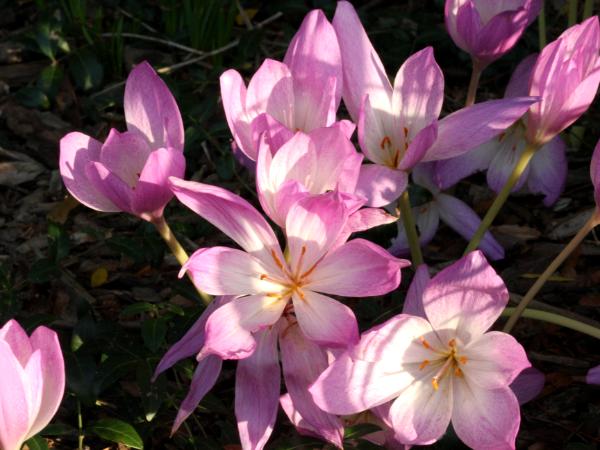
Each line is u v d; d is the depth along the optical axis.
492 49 0.48
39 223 0.72
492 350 0.39
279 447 0.45
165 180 0.39
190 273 0.37
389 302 0.61
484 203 0.72
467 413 0.39
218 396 0.56
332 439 0.39
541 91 0.44
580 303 0.62
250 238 0.38
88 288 0.66
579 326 0.48
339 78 0.42
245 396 0.39
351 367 0.38
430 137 0.40
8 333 0.37
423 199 0.58
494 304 0.38
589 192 0.72
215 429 0.54
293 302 0.38
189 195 0.37
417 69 0.43
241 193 0.72
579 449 0.48
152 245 0.60
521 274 0.64
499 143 0.56
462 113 0.43
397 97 0.44
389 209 0.57
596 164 0.41
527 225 0.70
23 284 0.65
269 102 0.41
